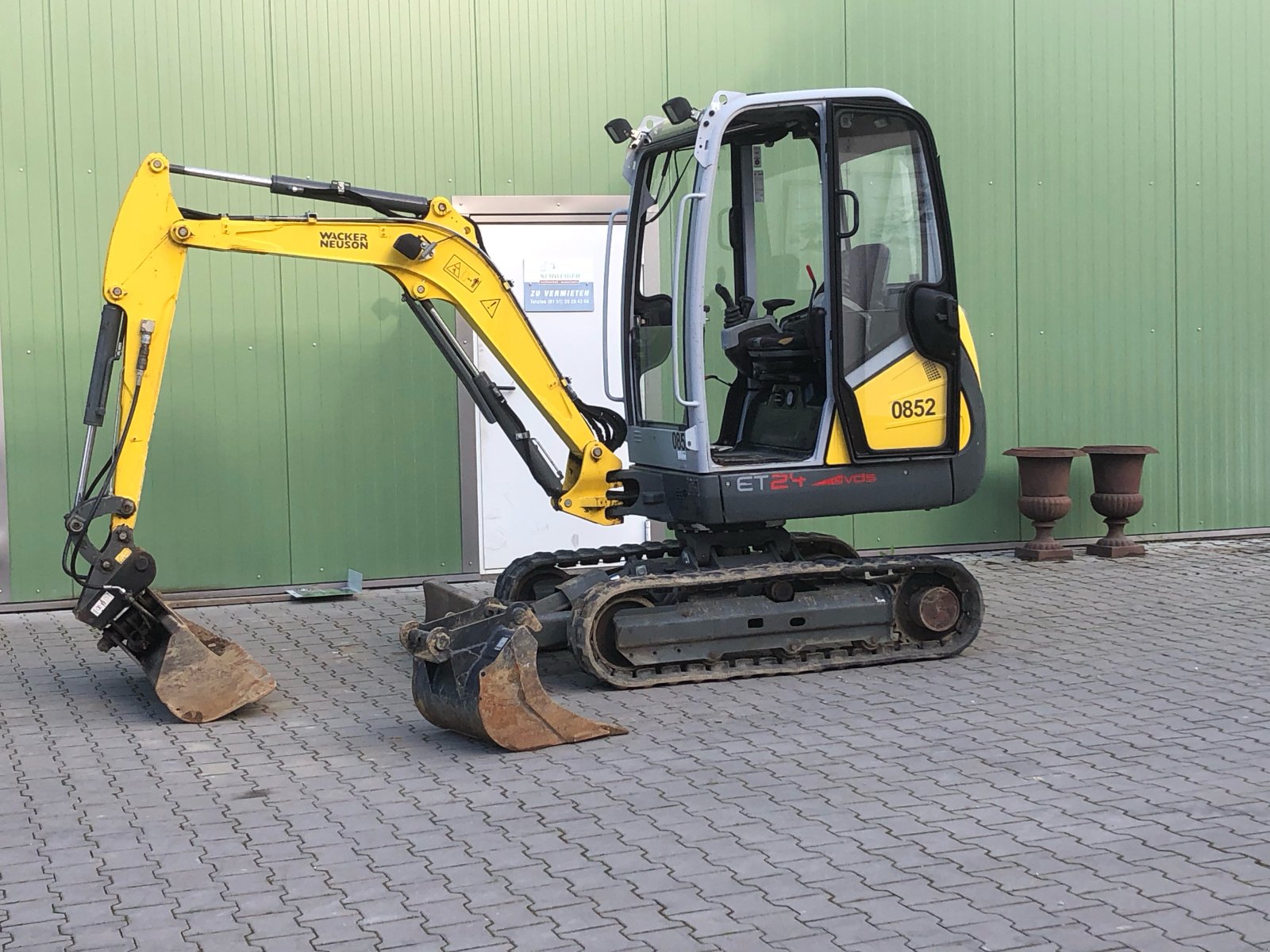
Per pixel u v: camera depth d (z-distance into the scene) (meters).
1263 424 11.88
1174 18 11.57
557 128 10.31
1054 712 6.47
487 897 4.42
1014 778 5.49
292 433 9.95
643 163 8.23
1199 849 4.68
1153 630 8.30
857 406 7.53
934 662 7.61
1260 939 3.99
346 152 9.95
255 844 4.94
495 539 10.36
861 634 7.59
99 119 9.52
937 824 4.98
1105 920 4.14
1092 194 11.46
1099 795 5.26
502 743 6.02
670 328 8.07
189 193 9.71
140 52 9.55
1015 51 11.21
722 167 7.94
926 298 7.59
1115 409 11.63
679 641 7.26
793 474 7.48
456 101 10.12
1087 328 11.52
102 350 6.82
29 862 4.81
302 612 9.40
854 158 7.49
